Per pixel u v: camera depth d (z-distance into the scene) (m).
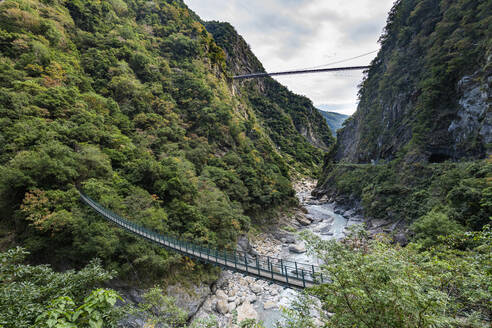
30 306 4.28
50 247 16.70
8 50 28.95
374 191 40.34
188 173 32.50
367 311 4.20
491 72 30.08
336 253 5.01
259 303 22.19
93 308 2.90
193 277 22.39
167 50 61.91
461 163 29.38
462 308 4.89
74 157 22.36
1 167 17.34
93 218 18.86
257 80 142.50
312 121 167.25
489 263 4.40
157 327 14.54
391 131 50.59
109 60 43.56
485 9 36.38
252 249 32.62
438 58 40.91
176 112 47.81
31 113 23.95
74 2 46.06
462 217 20.00
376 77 66.56
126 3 65.38
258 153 60.84
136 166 27.67
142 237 18.62
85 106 30.58
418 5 52.91
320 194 69.00
